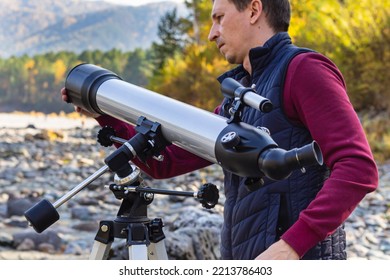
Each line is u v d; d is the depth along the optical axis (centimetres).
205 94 2028
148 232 267
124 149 261
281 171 221
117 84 287
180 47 3484
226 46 275
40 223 262
